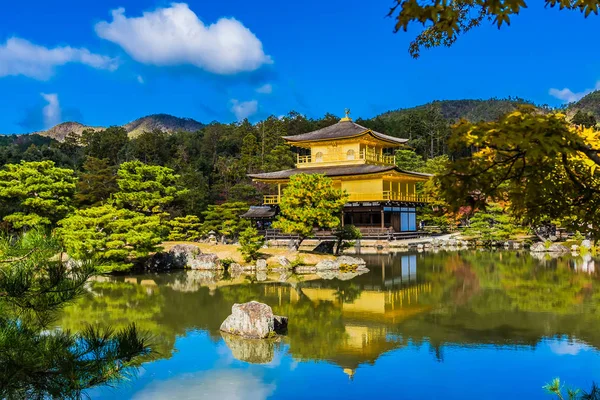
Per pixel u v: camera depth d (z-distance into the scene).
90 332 8.42
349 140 74.75
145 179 60.12
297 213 45.56
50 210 46.94
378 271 41.72
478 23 8.62
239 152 135.50
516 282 33.72
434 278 36.91
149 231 40.69
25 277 7.76
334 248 53.44
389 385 15.74
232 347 19.77
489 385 15.60
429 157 137.38
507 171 6.84
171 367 17.42
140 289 33.56
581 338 20.09
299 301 29.02
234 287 34.31
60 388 7.30
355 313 25.56
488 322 22.94
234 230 65.31
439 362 17.70
